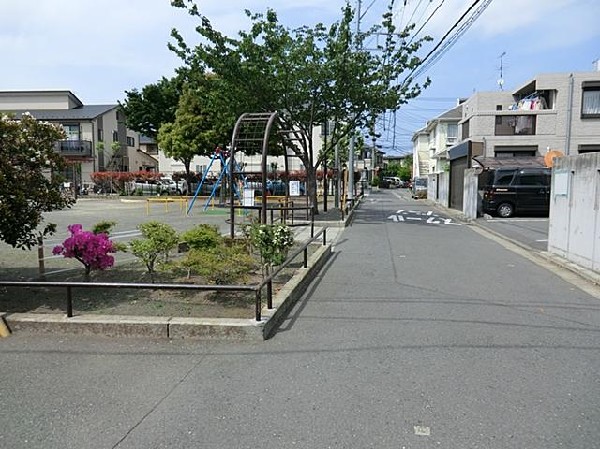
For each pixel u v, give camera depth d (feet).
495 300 20.18
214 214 64.34
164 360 13.64
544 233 44.65
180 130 99.86
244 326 15.19
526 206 61.11
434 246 36.58
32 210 18.31
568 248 28.55
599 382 12.14
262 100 54.13
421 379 12.30
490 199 61.26
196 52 52.49
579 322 17.16
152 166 169.17
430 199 110.42
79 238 20.15
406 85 58.44
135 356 13.94
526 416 10.42
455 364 13.26
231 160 33.30
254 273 23.56
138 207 79.05
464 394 11.46
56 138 18.93
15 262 26.43
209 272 18.74
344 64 52.90
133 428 10.00
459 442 9.42
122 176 118.01
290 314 18.07
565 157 29.27
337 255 32.01
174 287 15.53
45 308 17.58
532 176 61.26
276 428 9.97
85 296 19.22
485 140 84.12
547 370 12.87
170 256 26.50
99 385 12.04
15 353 14.20
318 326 16.62
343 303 19.65
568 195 28.71
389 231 46.85
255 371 12.85
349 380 12.26
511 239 40.34
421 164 191.21
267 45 53.47
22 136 17.62
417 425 10.05
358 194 113.91
